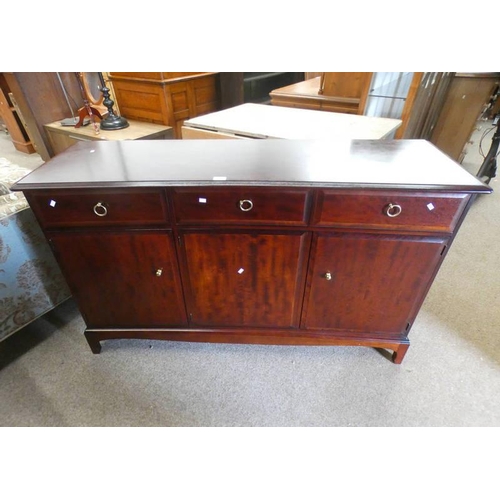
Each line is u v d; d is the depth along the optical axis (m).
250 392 1.30
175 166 1.08
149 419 1.21
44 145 2.78
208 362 1.42
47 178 1.01
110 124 2.51
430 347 1.47
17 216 1.26
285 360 1.42
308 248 1.10
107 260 1.17
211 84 2.91
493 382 1.32
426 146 1.26
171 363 1.41
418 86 2.05
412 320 1.26
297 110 2.15
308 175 0.99
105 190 1.00
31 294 1.40
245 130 1.72
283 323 1.32
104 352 1.46
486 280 1.84
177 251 1.14
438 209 0.98
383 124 1.84
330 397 1.28
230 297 1.25
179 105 2.69
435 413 1.22
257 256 1.13
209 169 1.05
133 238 1.11
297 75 4.04
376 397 1.27
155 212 1.04
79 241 1.12
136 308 1.31
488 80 2.52
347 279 1.16
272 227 1.06
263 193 0.98
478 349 1.46
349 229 1.04
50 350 1.46
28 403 1.25
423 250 1.07
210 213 1.04
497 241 2.19
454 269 1.93
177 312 1.31
